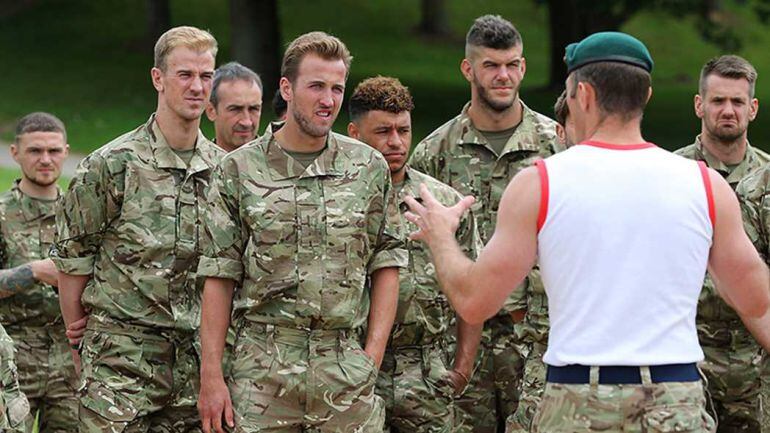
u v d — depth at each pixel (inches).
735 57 593.9
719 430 601.9
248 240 460.4
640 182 346.9
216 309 458.9
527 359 566.9
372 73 2691.9
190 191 526.9
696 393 345.7
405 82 2586.1
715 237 353.1
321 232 457.4
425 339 528.1
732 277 354.9
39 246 642.2
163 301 519.2
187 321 524.7
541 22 3302.2
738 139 597.6
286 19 3125.0
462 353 535.5
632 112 354.6
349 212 461.1
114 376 516.7
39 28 2886.3
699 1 2278.5
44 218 644.7
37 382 629.0
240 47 2217.0
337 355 459.2
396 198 479.2
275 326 456.8
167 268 519.8
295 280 453.7
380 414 471.2
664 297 343.6
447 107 2306.8
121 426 512.4
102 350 519.2
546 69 2886.3
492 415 590.6
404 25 3154.5
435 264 367.2
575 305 345.7
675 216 345.4
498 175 596.4
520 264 350.9
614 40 356.8
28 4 3034.0
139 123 2126.0
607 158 350.0
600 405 341.7
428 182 535.8
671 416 339.3
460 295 358.0
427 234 371.9
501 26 585.6
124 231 518.0
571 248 345.1
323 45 453.7
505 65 585.3
